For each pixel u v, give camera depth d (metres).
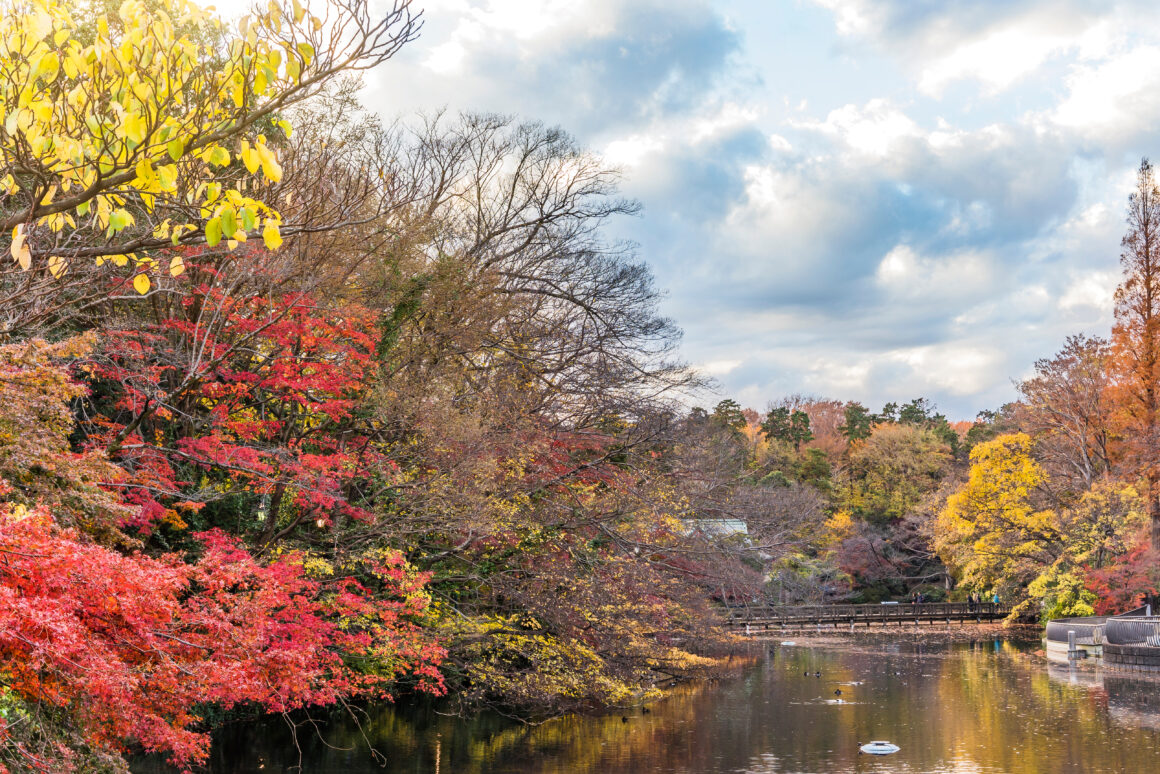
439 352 24.44
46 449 9.88
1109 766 20.72
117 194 7.79
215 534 14.35
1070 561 50.94
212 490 16.86
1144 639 38.69
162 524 17.75
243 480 19.12
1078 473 57.16
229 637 10.09
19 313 12.34
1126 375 54.72
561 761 20.69
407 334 24.47
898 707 28.72
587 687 25.50
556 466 26.70
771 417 94.00
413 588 17.77
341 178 21.25
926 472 78.94
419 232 24.03
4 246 12.94
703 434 33.66
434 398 21.69
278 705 13.24
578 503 26.61
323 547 19.83
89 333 10.88
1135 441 51.19
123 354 14.58
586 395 29.25
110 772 9.47
